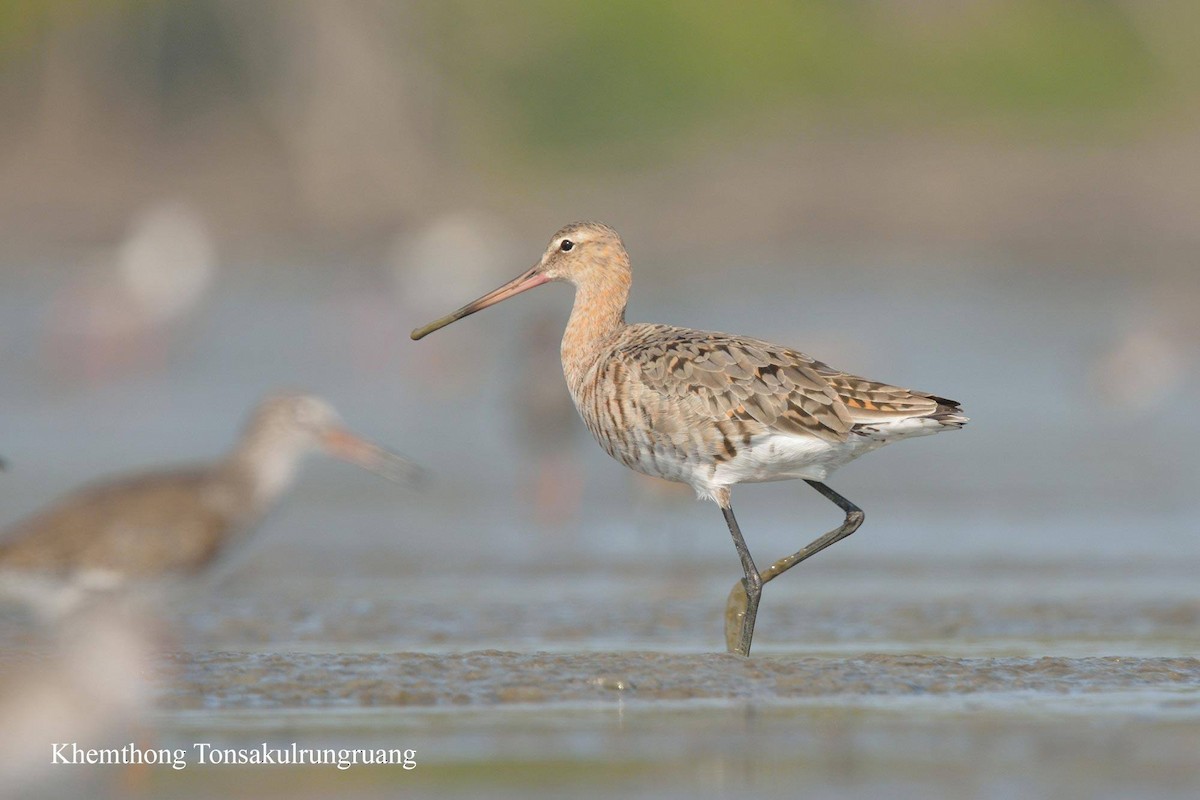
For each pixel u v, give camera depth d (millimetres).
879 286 34344
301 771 7457
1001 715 8258
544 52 44500
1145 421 21922
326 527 15641
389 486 17797
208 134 43000
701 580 13352
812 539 15141
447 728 8086
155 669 9242
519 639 10750
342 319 31016
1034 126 45156
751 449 10008
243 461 9625
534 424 17172
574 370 11227
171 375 25812
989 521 15984
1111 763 7328
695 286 34344
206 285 30562
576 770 7312
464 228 35594
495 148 43469
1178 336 28859
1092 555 14273
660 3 45531
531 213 41812
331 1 41875
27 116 43188
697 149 44344
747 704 8531
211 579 9750
